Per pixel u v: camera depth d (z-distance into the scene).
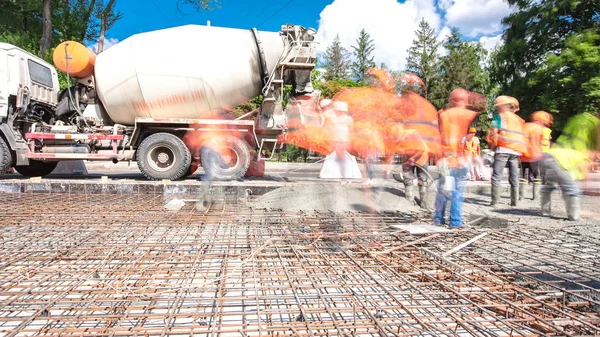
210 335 2.12
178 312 2.29
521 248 3.78
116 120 8.41
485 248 3.77
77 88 8.37
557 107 11.58
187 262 3.09
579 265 3.21
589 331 2.11
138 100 7.95
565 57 11.38
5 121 7.84
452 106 5.07
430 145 5.63
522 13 13.12
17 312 2.33
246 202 6.37
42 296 2.50
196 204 6.15
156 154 8.04
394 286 2.74
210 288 2.55
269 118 8.28
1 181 7.30
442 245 3.83
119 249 3.43
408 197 6.38
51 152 8.12
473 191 8.73
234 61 7.88
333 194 6.61
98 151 8.27
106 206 5.71
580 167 5.47
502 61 13.75
